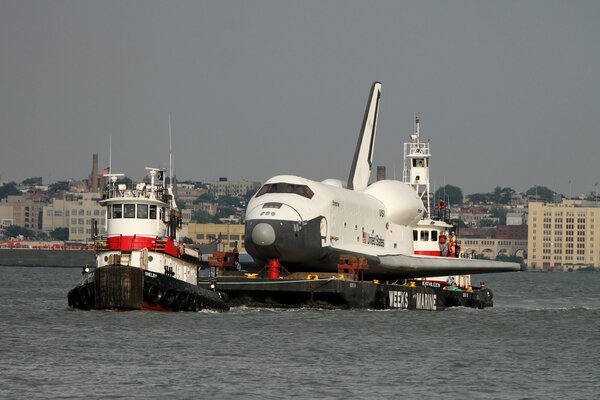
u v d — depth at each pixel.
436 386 167.12
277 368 178.75
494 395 161.25
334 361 187.50
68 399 153.00
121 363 179.62
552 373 180.50
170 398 154.75
